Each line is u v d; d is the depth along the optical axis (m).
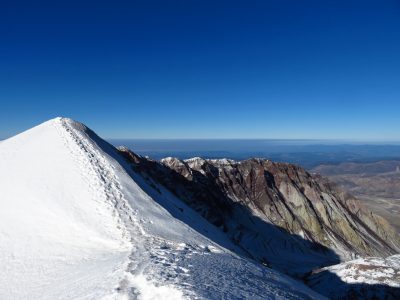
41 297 17.83
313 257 93.62
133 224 29.20
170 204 47.97
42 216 29.73
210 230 53.66
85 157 40.47
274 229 102.88
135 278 16.03
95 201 31.77
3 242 26.91
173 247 25.23
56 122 51.12
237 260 26.25
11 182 36.38
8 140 51.84
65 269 21.84
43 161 39.62
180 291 14.09
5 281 21.64
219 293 14.96
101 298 14.34
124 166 47.16
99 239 26.11
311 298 23.84
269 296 17.20
